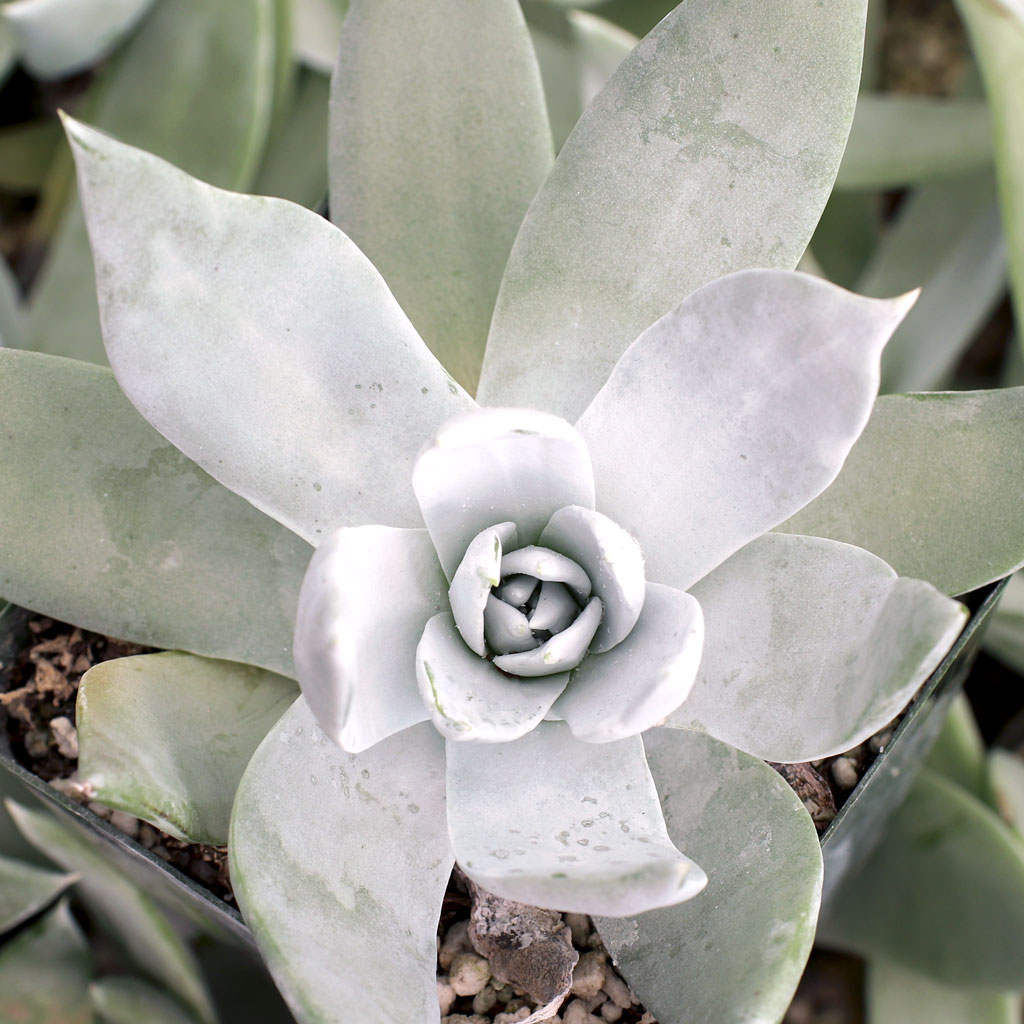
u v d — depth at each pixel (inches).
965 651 13.0
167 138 15.2
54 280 15.4
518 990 12.6
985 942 14.2
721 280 12.0
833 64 12.6
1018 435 12.7
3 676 13.3
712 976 11.9
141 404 12.3
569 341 12.9
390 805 12.4
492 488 12.4
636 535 12.6
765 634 12.4
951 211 15.9
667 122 12.8
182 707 12.7
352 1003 11.7
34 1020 14.1
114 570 12.9
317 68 16.2
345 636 11.4
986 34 13.5
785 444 12.1
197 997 13.9
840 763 12.9
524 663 12.3
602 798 12.2
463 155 13.4
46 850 13.5
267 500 12.5
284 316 12.4
